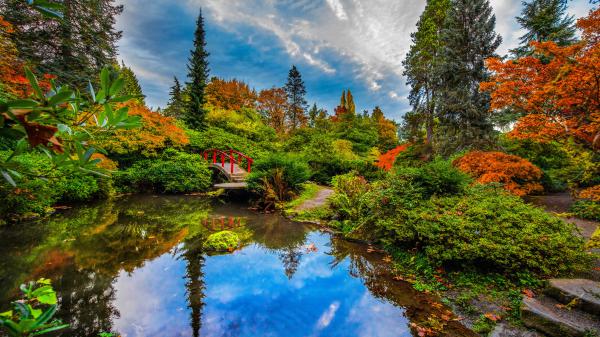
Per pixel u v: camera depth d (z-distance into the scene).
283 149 20.34
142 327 2.59
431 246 4.07
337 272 3.97
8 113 0.56
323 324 2.72
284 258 4.52
